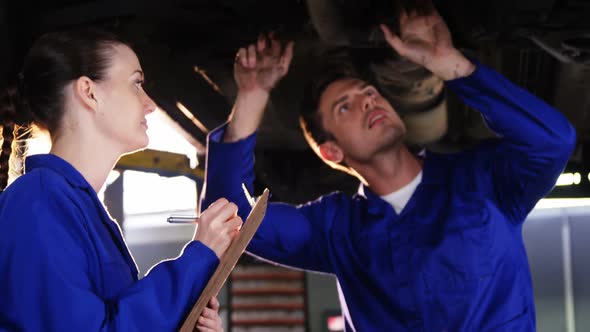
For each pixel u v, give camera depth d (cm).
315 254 315
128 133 193
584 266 830
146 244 905
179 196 907
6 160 212
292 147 561
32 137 209
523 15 380
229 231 184
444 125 485
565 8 385
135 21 397
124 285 182
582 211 832
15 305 168
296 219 315
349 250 306
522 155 285
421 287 289
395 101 443
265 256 318
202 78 432
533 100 279
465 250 288
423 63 286
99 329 167
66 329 166
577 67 454
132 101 194
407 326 291
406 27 290
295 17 402
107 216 188
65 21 396
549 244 838
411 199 303
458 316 286
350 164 320
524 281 294
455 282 288
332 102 319
